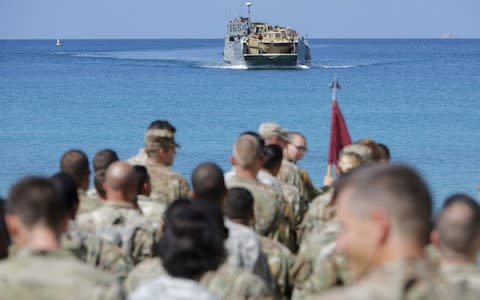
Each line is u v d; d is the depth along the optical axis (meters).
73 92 128.00
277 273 12.21
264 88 133.12
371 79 158.25
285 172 18.28
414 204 6.17
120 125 78.81
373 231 6.21
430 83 146.62
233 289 9.21
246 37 179.12
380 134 70.12
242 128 76.81
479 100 107.75
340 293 6.04
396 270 6.07
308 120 83.38
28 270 7.69
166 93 124.81
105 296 7.62
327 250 11.45
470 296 6.19
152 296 8.03
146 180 15.51
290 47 174.75
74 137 68.38
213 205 10.02
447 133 69.75
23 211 7.86
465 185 42.31
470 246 8.44
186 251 8.32
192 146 61.53
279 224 14.30
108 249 11.37
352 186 6.39
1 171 48.50
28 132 72.00
